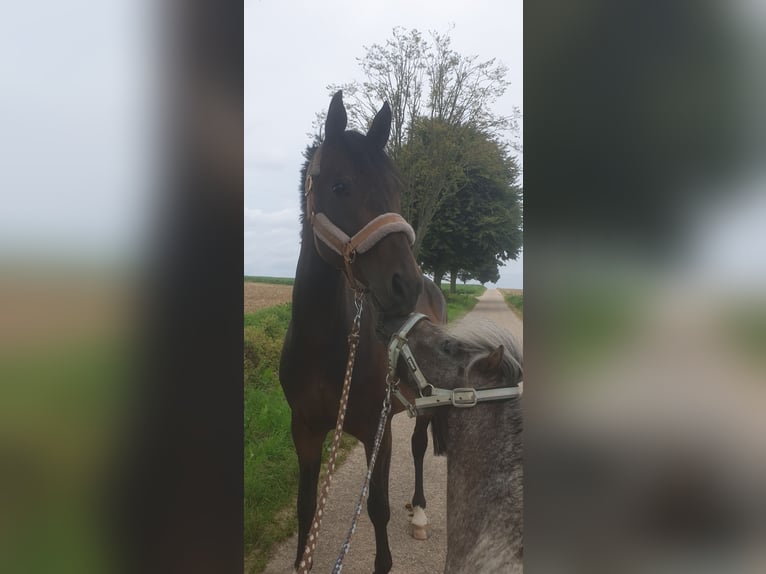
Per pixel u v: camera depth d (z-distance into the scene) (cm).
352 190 197
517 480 134
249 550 248
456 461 145
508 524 132
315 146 228
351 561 241
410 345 163
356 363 208
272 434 328
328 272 207
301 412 221
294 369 216
